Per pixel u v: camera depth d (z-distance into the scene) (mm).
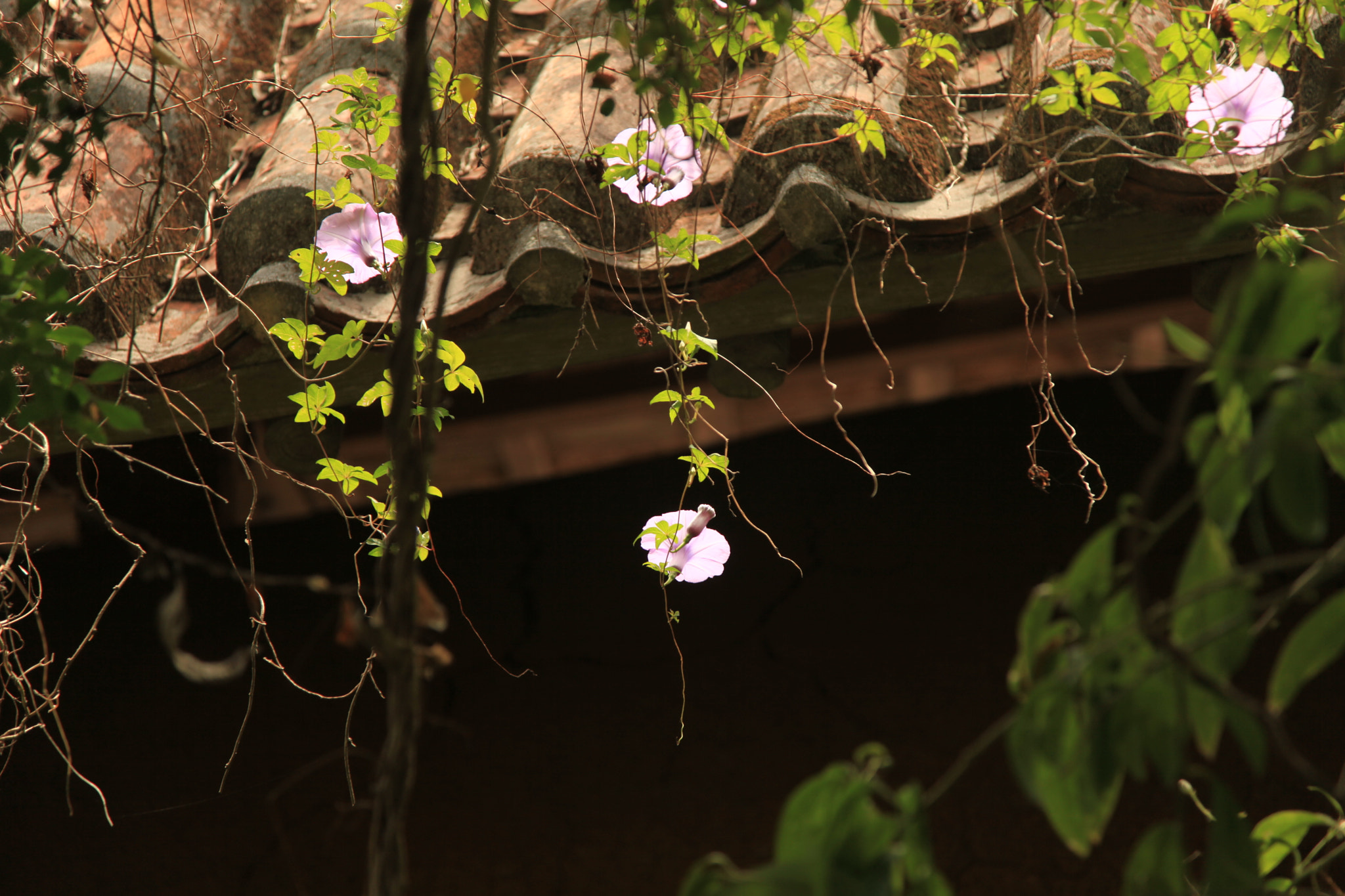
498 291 3688
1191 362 2795
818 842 2824
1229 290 2447
